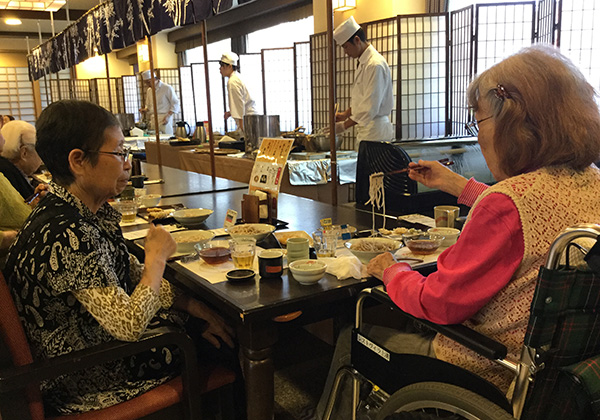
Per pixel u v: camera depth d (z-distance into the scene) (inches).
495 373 45.9
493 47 172.2
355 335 52.9
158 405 50.8
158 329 49.8
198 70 416.8
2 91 535.2
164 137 312.3
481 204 41.3
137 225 86.0
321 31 231.1
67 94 524.1
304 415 76.6
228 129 419.5
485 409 38.8
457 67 185.6
